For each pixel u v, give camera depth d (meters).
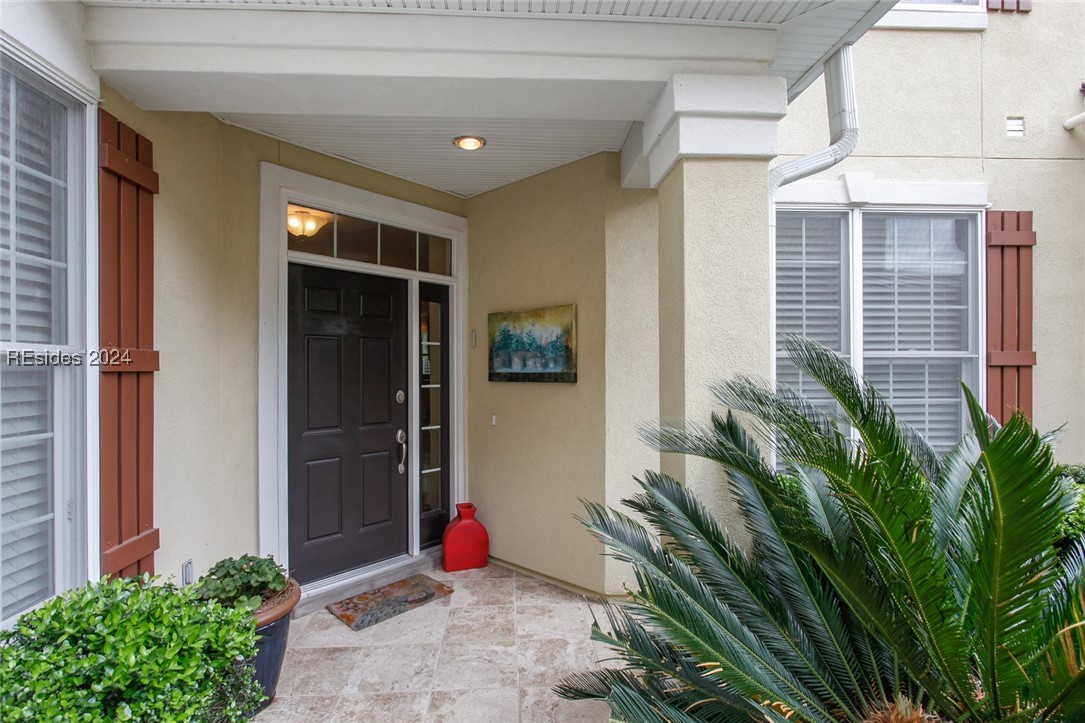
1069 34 3.34
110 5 1.73
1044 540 1.09
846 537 1.57
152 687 1.14
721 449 1.48
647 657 1.48
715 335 1.88
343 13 1.80
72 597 1.29
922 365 3.37
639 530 1.64
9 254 1.52
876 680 1.53
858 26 1.92
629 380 2.95
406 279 3.41
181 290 2.22
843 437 1.40
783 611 1.59
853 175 3.27
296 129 2.64
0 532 1.49
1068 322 3.32
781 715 1.32
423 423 3.53
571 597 3.00
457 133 2.70
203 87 1.89
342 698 2.09
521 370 3.31
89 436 1.72
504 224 3.45
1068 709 1.14
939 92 3.31
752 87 1.89
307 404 2.92
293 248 2.86
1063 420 3.30
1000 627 1.21
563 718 1.98
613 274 2.94
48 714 1.02
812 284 3.38
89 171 1.75
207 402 2.38
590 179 3.00
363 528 3.18
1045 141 3.33
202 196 2.36
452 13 1.80
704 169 1.90
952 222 3.38
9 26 1.45
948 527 1.66
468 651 2.44
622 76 1.88
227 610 1.43
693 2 1.75
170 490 2.14
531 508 3.29
